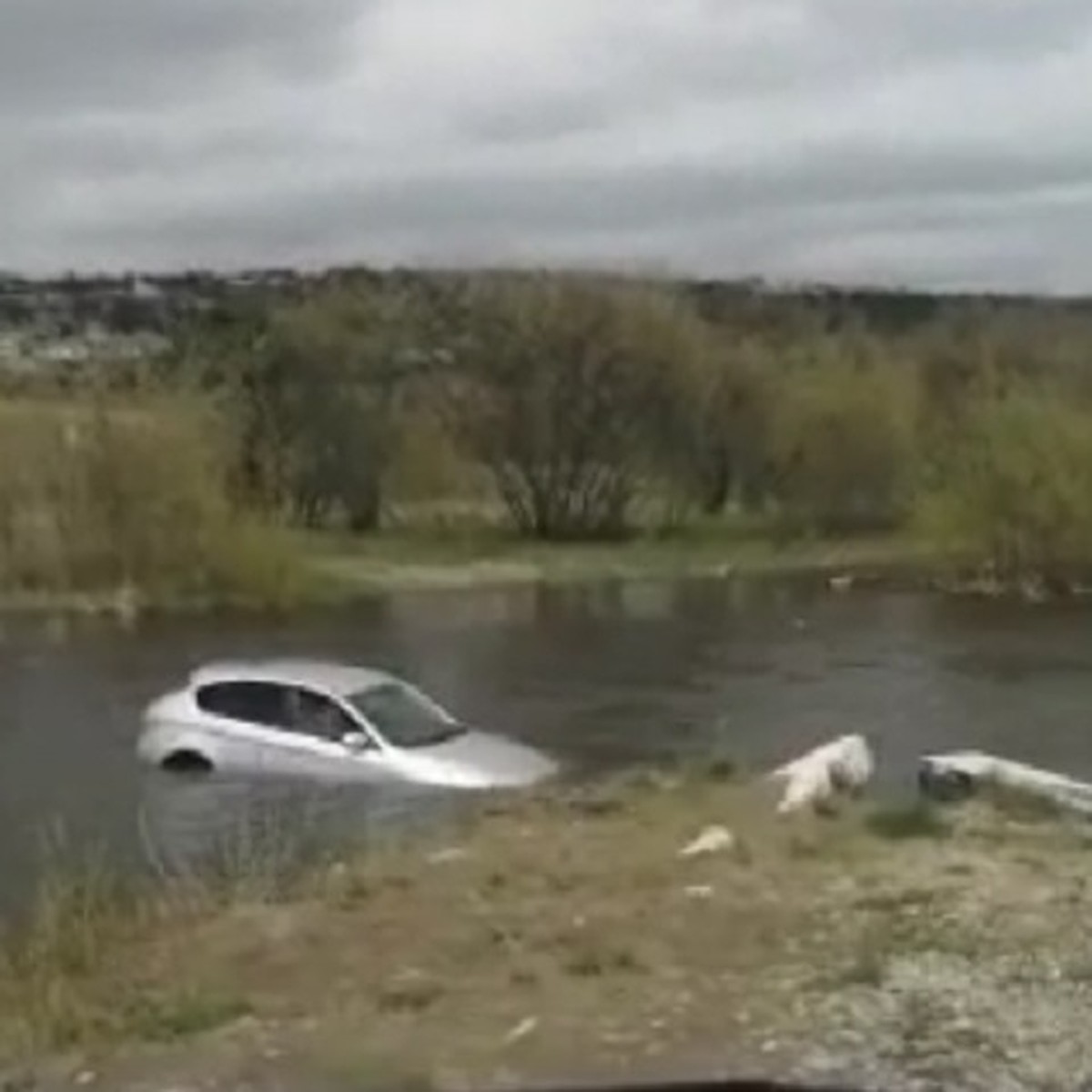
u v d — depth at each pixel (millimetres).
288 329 78500
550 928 13578
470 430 78875
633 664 45750
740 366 82250
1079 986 11727
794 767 22531
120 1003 12062
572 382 79000
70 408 65375
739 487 82250
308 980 12477
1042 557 65750
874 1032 10891
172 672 43062
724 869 15352
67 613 56344
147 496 59344
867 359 86875
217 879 16766
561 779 22484
